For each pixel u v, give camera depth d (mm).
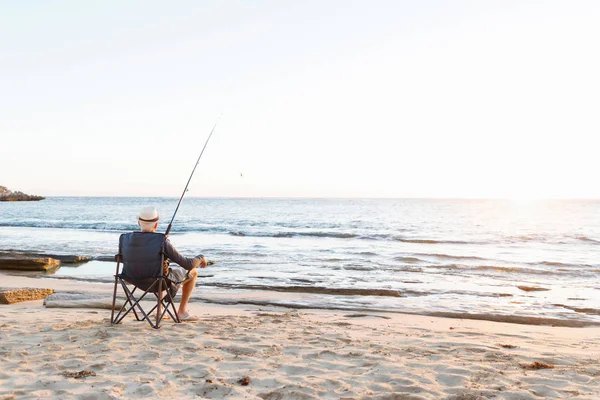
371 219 47906
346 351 4852
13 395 3352
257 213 63406
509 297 10273
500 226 37531
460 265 15000
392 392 3631
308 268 14328
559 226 38031
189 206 100125
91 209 77250
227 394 3527
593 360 4750
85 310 7500
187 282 6270
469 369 4258
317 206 102875
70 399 3305
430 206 106312
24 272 13656
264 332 5723
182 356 4438
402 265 15016
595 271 14320
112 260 16156
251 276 12750
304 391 3596
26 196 152125
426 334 6156
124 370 3982
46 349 4555
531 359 4715
